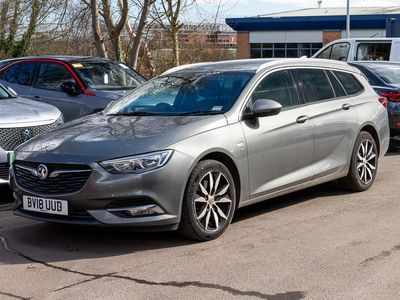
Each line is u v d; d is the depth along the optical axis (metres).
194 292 4.62
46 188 5.70
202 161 5.76
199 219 5.73
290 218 6.61
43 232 6.36
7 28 23.61
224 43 23.03
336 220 6.48
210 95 6.48
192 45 20.02
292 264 5.15
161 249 5.64
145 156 5.44
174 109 6.46
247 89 6.41
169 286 4.75
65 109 10.25
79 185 5.50
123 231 6.27
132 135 5.72
